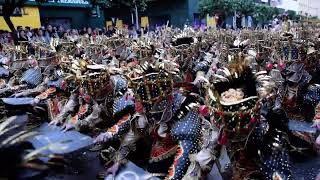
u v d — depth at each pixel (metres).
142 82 2.77
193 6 28.66
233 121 2.16
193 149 2.56
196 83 3.17
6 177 1.44
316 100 4.40
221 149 2.39
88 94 3.73
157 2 30.03
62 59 5.21
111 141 3.23
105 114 3.77
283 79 4.46
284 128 2.53
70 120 3.95
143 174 2.85
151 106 2.80
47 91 5.07
